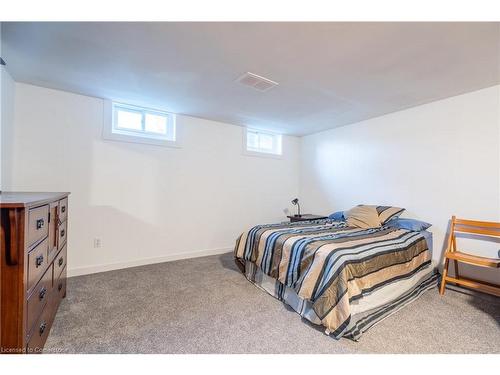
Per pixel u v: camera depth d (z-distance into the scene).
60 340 1.49
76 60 1.89
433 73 2.04
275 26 1.45
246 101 2.75
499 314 1.88
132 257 2.94
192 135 3.38
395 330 1.66
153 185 3.08
